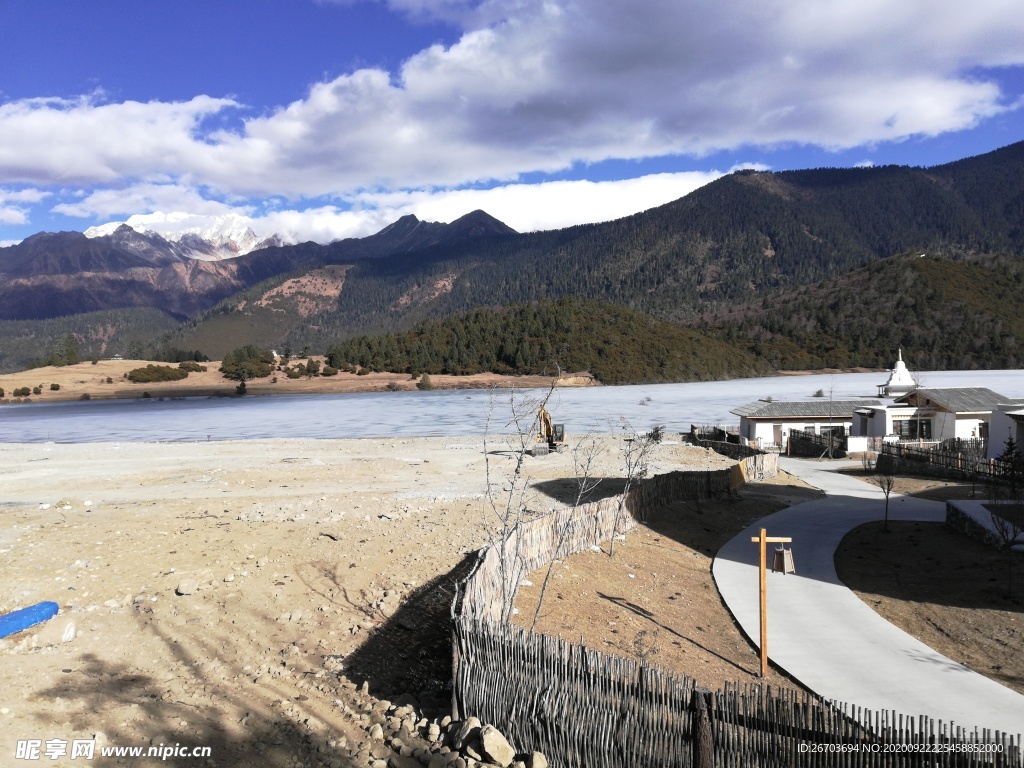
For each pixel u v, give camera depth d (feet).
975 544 70.64
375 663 36.99
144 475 110.11
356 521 70.28
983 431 150.41
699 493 92.84
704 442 175.63
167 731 27.48
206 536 59.47
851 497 101.71
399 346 625.41
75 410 400.67
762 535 41.55
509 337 585.22
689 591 56.70
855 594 56.34
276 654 37.32
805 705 25.34
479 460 131.34
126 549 53.57
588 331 598.34
